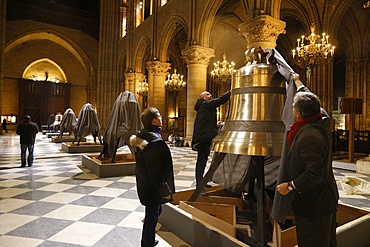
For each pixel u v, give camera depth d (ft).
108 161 24.30
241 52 82.43
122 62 86.84
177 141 49.85
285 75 8.52
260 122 8.70
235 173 14.15
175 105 95.04
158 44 63.05
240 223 11.90
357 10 57.67
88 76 114.52
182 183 20.13
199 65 48.34
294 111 6.90
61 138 54.90
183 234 10.68
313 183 6.06
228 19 70.49
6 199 15.58
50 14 102.22
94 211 13.76
